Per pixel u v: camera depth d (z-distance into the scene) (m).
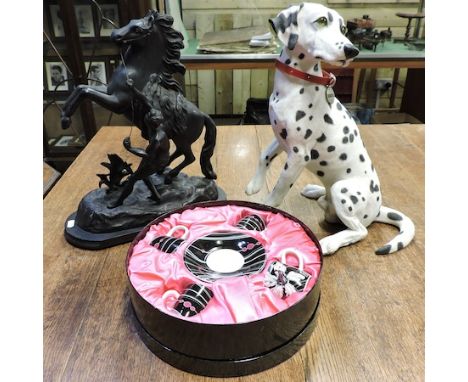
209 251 0.67
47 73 1.46
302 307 0.57
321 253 0.65
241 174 1.07
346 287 0.72
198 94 1.83
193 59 1.33
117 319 0.65
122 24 1.38
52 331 0.63
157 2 1.38
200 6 1.45
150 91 0.75
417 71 1.72
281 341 0.57
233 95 1.83
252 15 1.46
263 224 0.73
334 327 0.64
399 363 0.59
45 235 0.84
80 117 1.57
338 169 0.77
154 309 0.55
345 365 0.58
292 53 0.69
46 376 0.57
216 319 0.55
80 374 0.57
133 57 0.74
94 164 1.11
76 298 0.69
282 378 0.56
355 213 0.78
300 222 0.72
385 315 0.66
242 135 1.28
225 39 1.38
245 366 0.56
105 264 0.76
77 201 0.95
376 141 1.26
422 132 1.32
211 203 0.78
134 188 0.86
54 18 1.36
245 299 0.58
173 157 0.87
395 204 0.95
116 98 0.74
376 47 1.41
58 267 0.76
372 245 0.82
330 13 0.66
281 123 0.72
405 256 0.79
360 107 1.75
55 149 1.60
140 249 0.67
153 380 0.56
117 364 0.58
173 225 0.73
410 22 1.45
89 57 1.43
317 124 0.73
